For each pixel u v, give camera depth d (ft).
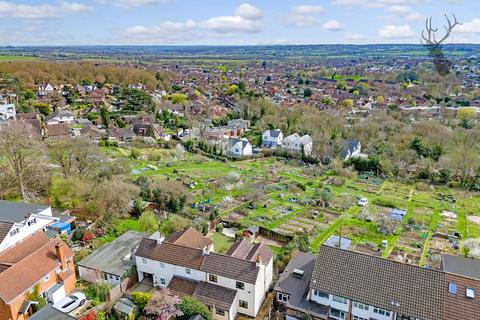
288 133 408.05
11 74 589.32
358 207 231.91
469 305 106.11
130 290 136.15
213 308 120.98
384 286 113.50
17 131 206.59
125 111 502.38
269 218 208.03
